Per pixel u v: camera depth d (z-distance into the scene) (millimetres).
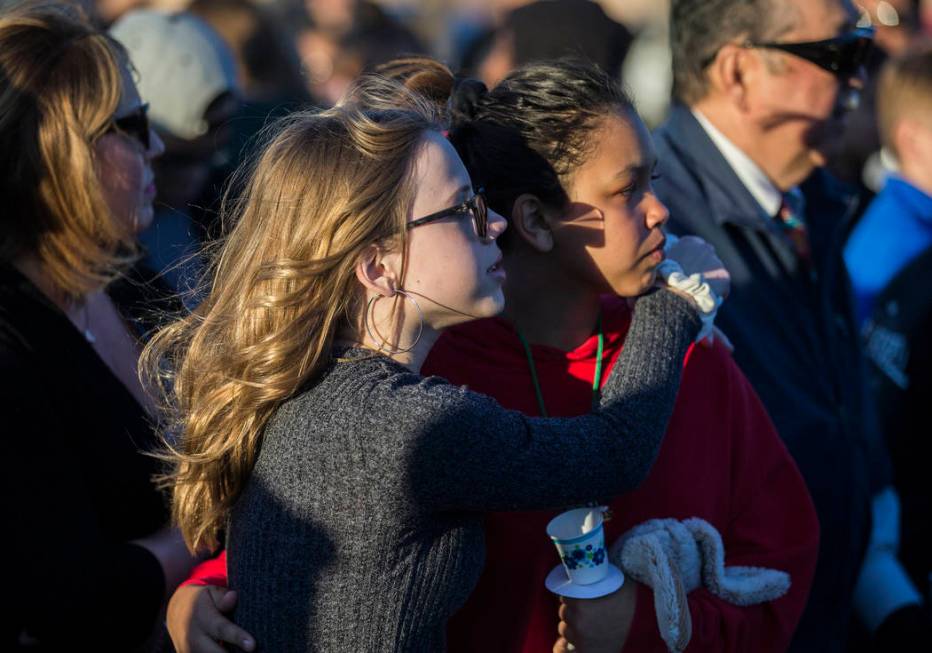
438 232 6203
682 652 6637
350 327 6363
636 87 27078
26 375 7242
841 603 9594
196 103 11719
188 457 6426
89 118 7703
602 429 6312
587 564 6648
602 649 6734
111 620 7270
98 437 7652
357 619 5980
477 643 7094
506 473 5961
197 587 7164
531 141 6820
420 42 24125
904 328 12320
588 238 6824
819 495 9391
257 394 6164
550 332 7383
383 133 6215
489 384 7316
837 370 9992
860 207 17000
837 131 9914
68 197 7672
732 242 9781
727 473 7414
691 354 7387
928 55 13844
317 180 6156
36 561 6914
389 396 5949
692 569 6953
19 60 7688
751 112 9766
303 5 20703
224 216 7176
